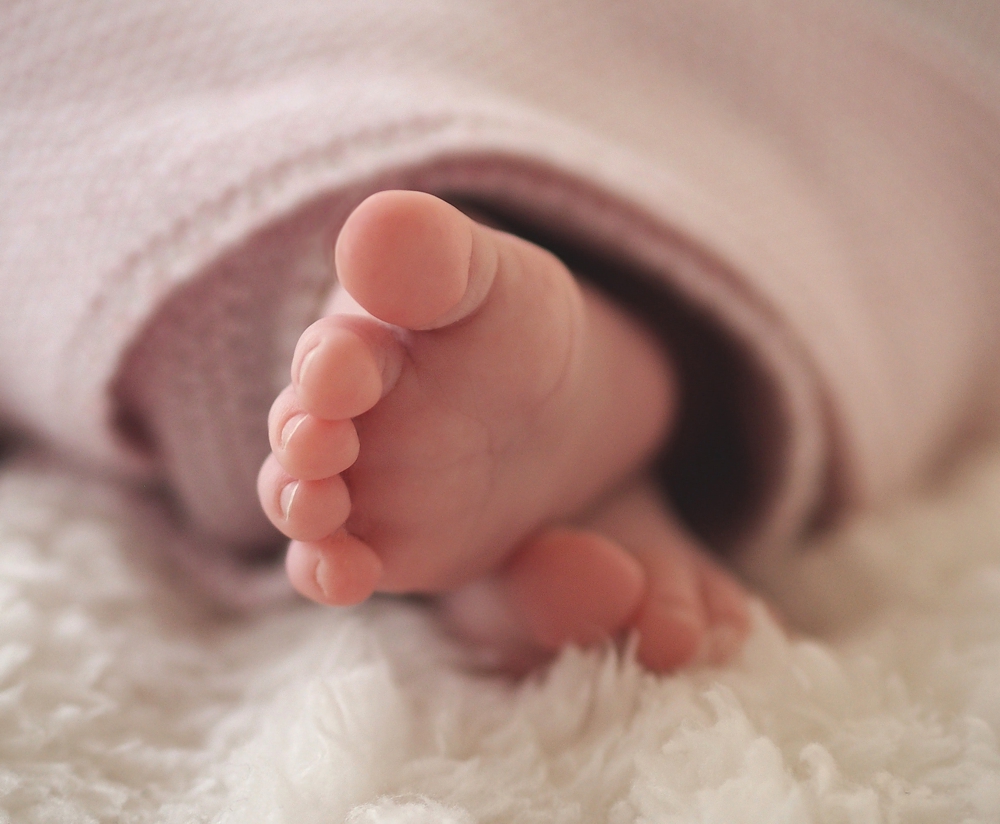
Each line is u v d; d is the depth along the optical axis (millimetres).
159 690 179
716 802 150
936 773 157
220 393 188
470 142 175
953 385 270
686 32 221
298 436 144
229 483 201
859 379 217
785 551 226
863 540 215
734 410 218
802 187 230
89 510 207
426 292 141
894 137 253
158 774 165
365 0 188
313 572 154
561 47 203
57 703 170
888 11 278
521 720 167
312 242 176
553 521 181
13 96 182
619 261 194
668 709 164
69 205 180
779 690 168
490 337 150
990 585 190
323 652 179
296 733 160
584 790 158
